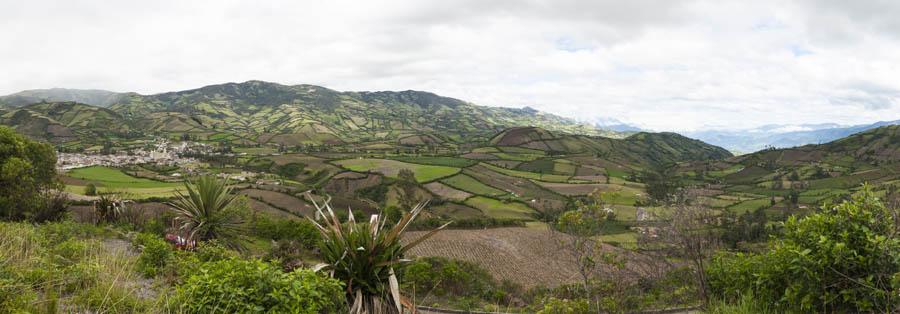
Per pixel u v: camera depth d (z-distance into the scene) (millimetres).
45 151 22844
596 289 8656
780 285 5633
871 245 4848
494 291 20797
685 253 7090
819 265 5020
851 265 4930
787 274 5504
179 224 15367
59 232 12266
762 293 5715
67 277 6141
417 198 72938
